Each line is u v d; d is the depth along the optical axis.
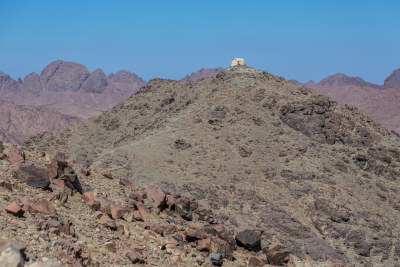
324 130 150.25
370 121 171.62
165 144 141.38
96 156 141.12
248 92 171.75
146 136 157.75
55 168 25.31
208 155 135.00
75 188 25.50
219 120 154.12
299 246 96.81
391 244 104.75
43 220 18.58
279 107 158.50
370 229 108.25
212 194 113.88
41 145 198.88
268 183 122.88
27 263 13.87
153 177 115.62
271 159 133.75
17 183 22.61
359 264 97.38
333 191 120.38
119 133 196.50
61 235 18.45
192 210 32.03
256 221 104.88
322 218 109.31
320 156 137.38
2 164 24.47
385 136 165.50
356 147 148.88
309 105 156.00
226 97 169.12
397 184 136.00
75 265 16.11
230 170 127.44
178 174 122.31
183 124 156.62
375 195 125.31
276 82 183.38
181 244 23.83
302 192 118.62
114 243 19.73
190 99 183.62
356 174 133.88
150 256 20.95
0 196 20.00
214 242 24.72
